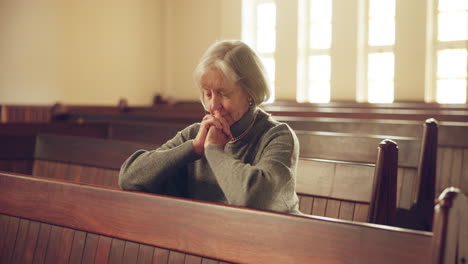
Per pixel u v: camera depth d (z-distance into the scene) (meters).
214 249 1.24
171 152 1.62
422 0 9.27
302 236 1.13
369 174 2.05
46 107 9.16
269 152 1.60
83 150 3.03
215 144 1.57
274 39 10.85
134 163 1.67
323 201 2.15
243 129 1.66
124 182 1.68
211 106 1.62
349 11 9.88
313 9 10.58
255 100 1.63
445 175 3.42
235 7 11.05
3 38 8.85
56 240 1.52
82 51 10.24
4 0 8.84
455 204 0.95
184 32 11.88
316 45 10.59
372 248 1.04
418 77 9.35
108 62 10.82
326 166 2.17
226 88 1.58
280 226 1.16
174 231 1.30
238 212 1.22
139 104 11.62
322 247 1.10
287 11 10.54
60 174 3.12
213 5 11.45
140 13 11.53
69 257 1.48
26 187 1.60
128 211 1.39
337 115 5.53
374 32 9.95
